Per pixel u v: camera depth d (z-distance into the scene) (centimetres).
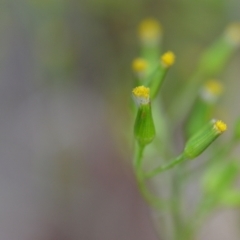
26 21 34
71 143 35
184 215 28
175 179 27
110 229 34
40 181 34
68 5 34
